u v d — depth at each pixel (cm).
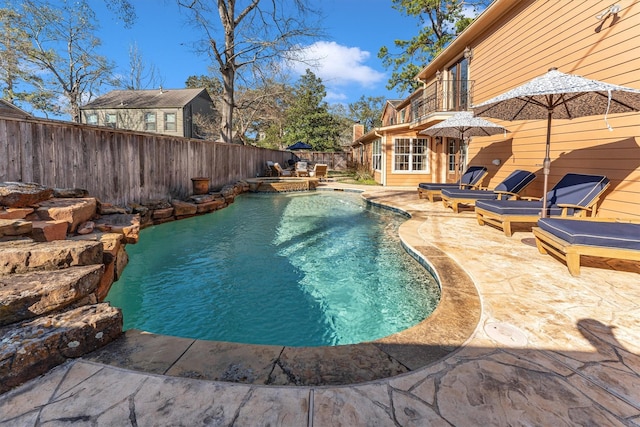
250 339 297
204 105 2722
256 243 593
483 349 219
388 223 758
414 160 1478
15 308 209
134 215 522
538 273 366
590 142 567
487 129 818
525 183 673
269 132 3297
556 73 428
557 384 185
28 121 445
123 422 156
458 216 734
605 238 343
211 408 165
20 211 348
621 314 269
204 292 391
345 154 2861
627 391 179
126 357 208
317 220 804
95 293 279
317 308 354
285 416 161
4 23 1875
